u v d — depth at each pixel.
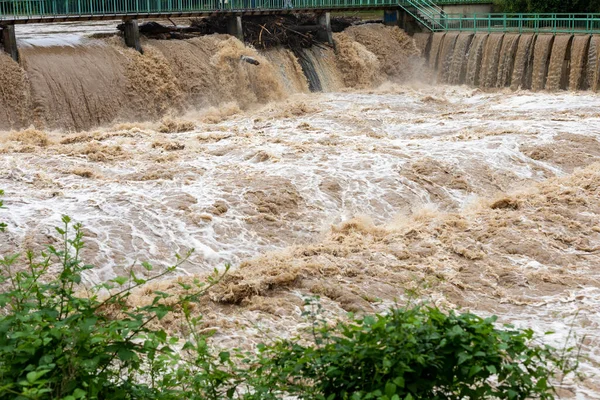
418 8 36.19
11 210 14.41
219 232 14.46
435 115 25.67
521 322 10.81
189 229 14.40
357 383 5.97
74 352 5.92
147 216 14.62
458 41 33.78
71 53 25.30
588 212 15.45
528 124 22.30
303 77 32.09
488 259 13.11
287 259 12.71
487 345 5.92
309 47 33.31
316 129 22.91
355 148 19.55
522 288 12.17
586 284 12.34
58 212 14.49
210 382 6.88
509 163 18.72
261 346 6.95
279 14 32.41
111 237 13.73
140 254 13.41
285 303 11.16
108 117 25.02
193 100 27.56
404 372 5.89
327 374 6.04
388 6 35.81
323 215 15.66
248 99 29.00
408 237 14.05
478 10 39.03
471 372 5.70
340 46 33.94
